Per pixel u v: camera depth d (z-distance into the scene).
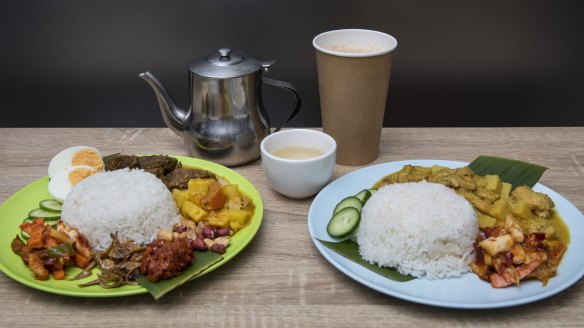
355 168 0.75
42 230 0.56
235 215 0.61
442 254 0.55
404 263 0.55
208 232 0.59
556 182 0.71
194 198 0.63
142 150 0.79
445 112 1.13
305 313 0.52
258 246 0.61
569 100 1.12
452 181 0.63
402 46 1.07
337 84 0.69
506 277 0.53
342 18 1.05
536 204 0.61
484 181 0.64
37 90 1.12
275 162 0.64
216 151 0.73
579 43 1.08
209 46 1.07
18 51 1.09
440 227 0.55
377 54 0.67
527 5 1.05
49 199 0.66
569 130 0.84
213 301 0.54
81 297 0.54
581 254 0.56
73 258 0.56
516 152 0.78
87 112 1.14
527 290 0.52
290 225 0.64
